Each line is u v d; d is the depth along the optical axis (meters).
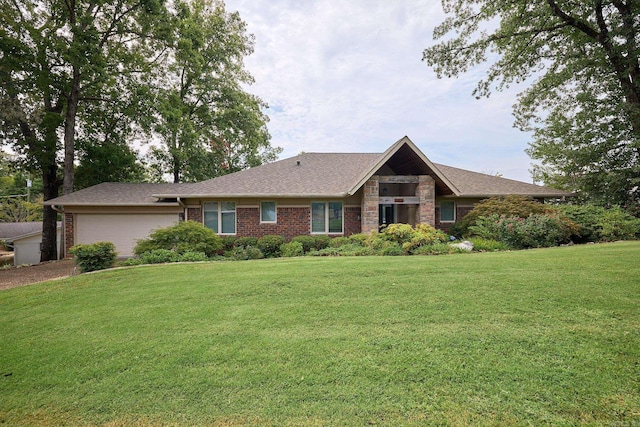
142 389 3.37
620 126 16.98
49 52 17.39
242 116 25.86
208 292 6.70
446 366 3.56
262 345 4.23
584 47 16.81
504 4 14.27
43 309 6.25
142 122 19.66
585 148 18.09
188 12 21.25
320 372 3.54
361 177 14.91
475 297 5.68
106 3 18.45
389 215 18.88
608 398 2.96
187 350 4.16
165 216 17.11
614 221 13.69
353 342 4.22
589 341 3.98
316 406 2.99
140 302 6.29
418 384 3.27
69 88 18.95
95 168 21.17
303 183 16.67
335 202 16.41
